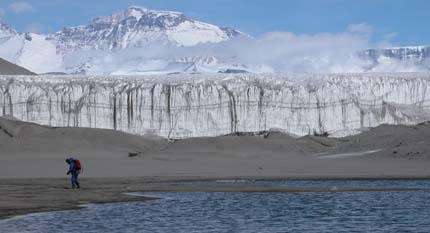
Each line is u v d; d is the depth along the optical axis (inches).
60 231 1529.3
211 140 5723.4
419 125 5344.5
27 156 5216.5
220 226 1611.7
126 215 1788.9
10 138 5693.9
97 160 4847.4
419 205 2011.6
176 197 2285.9
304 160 4707.2
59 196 2239.2
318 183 3080.7
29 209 1891.0
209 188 2662.4
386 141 4931.1
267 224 1642.5
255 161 4734.3
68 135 6038.4
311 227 1596.9
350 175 3587.6
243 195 2368.4
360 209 1918.1
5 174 3809.1
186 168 4215.1
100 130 6181.1
